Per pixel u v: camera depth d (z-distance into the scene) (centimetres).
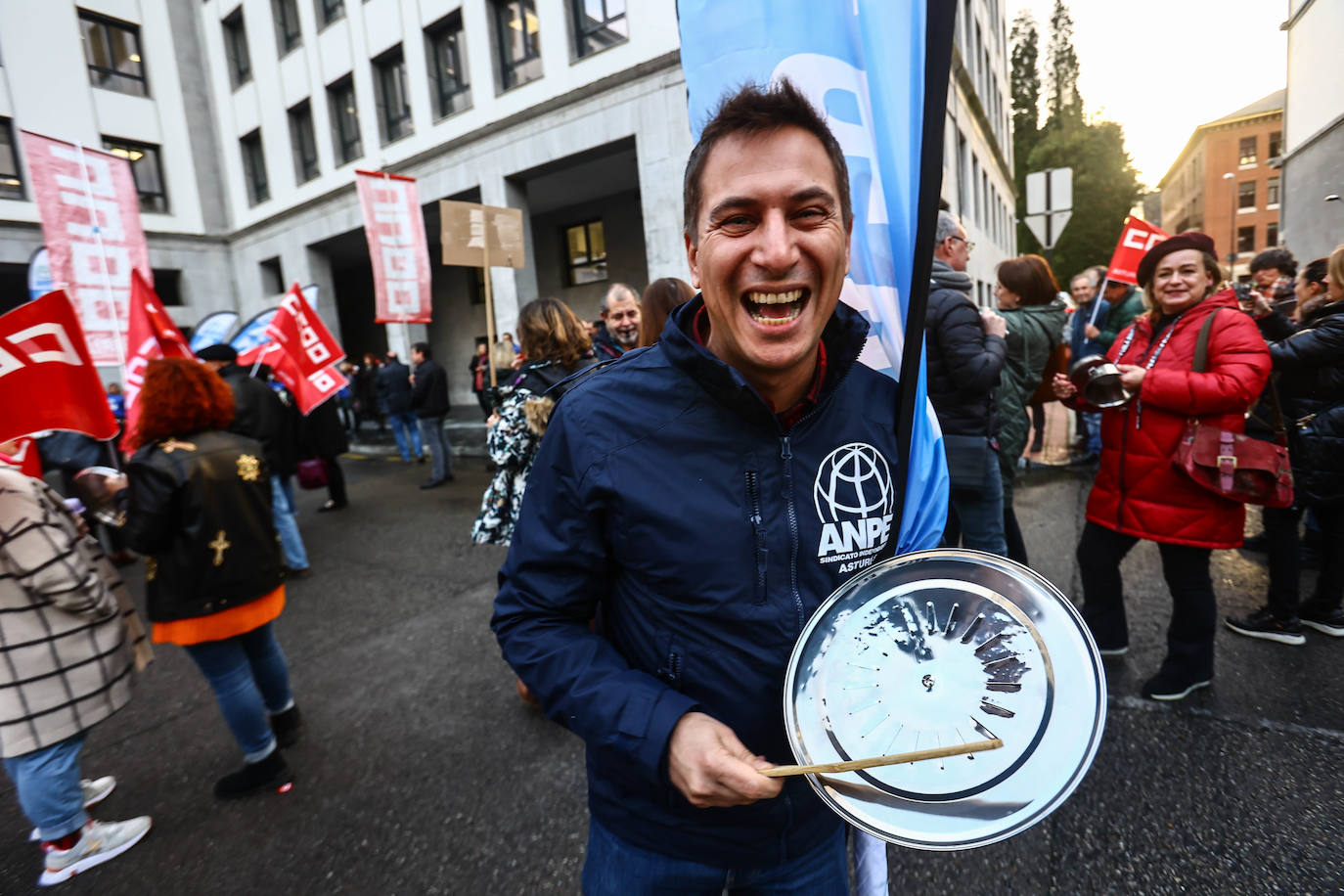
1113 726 242
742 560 88
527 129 1077
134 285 389
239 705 237
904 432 104
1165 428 235
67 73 1475
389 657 350
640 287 1324
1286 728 233
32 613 196
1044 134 4575
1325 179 726
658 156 940
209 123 1706
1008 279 328
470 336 1633
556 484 92
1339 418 273
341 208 1462
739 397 84
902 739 85
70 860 209
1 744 195
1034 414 714
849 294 117
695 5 120
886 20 108
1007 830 80
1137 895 177
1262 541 404
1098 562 270
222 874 208
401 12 1241
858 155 113
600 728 85
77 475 236
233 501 228
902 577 91
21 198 1418
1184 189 5919
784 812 97
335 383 546
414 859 210
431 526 612
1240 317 225
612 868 104
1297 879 177
